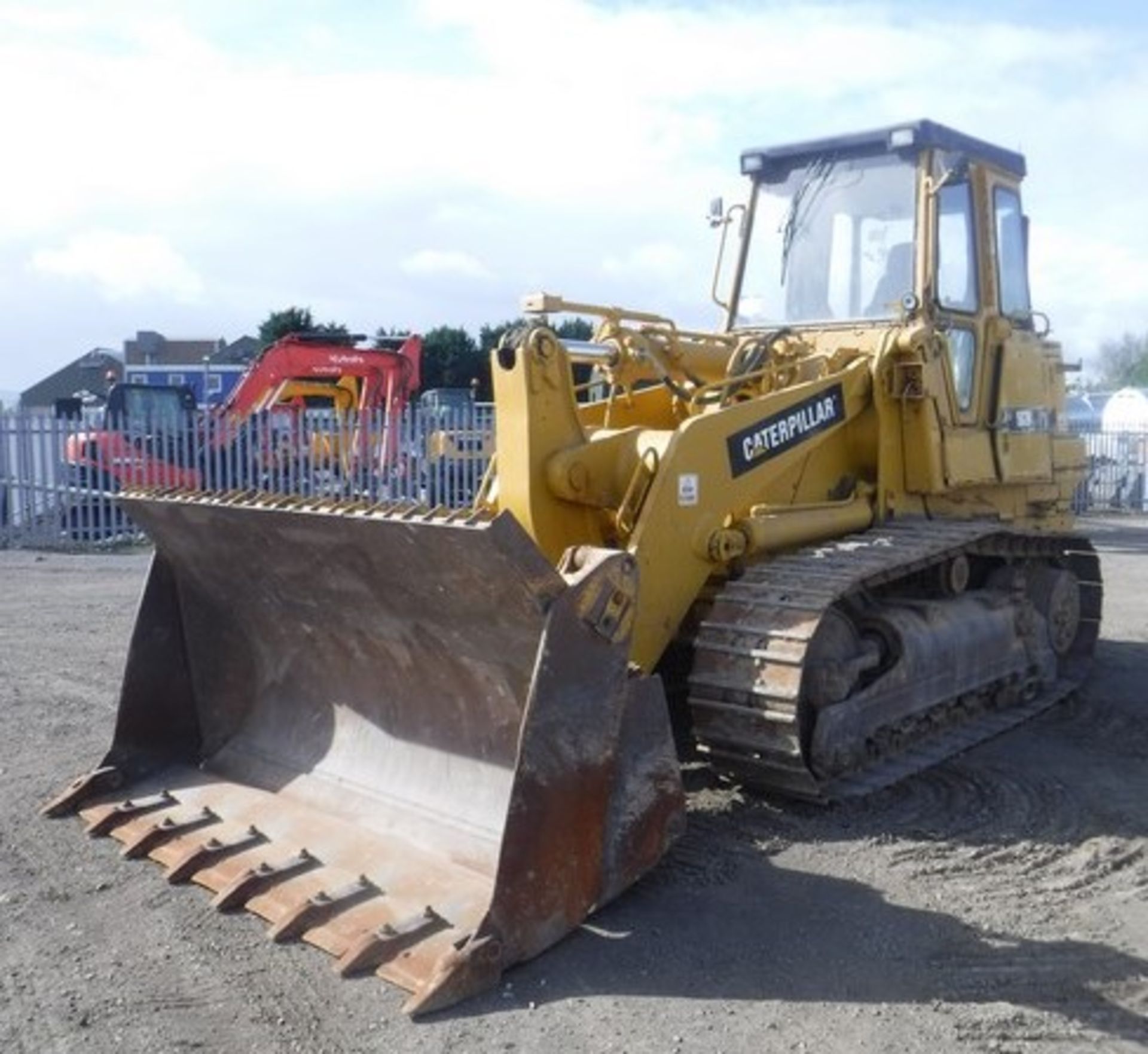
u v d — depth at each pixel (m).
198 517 5.40
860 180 7.56
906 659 6.34
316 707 5.74
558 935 4.41
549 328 5.96
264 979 4.21
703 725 5.80
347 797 5.31
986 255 7.69
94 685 8.63
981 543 7.34
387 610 5.04
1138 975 4.32
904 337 6.95
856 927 4.68
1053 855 5.48
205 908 4.75
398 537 4.54
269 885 4.78
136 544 18.08
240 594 5.71
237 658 6.05
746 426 6.27
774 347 7.02
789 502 6.67
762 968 4.34
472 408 20.39
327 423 19.09
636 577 4.55
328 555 4.97
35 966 4.33
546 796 4.32
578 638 4.39
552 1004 4.07
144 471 18.05
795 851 5.43
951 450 7.21
